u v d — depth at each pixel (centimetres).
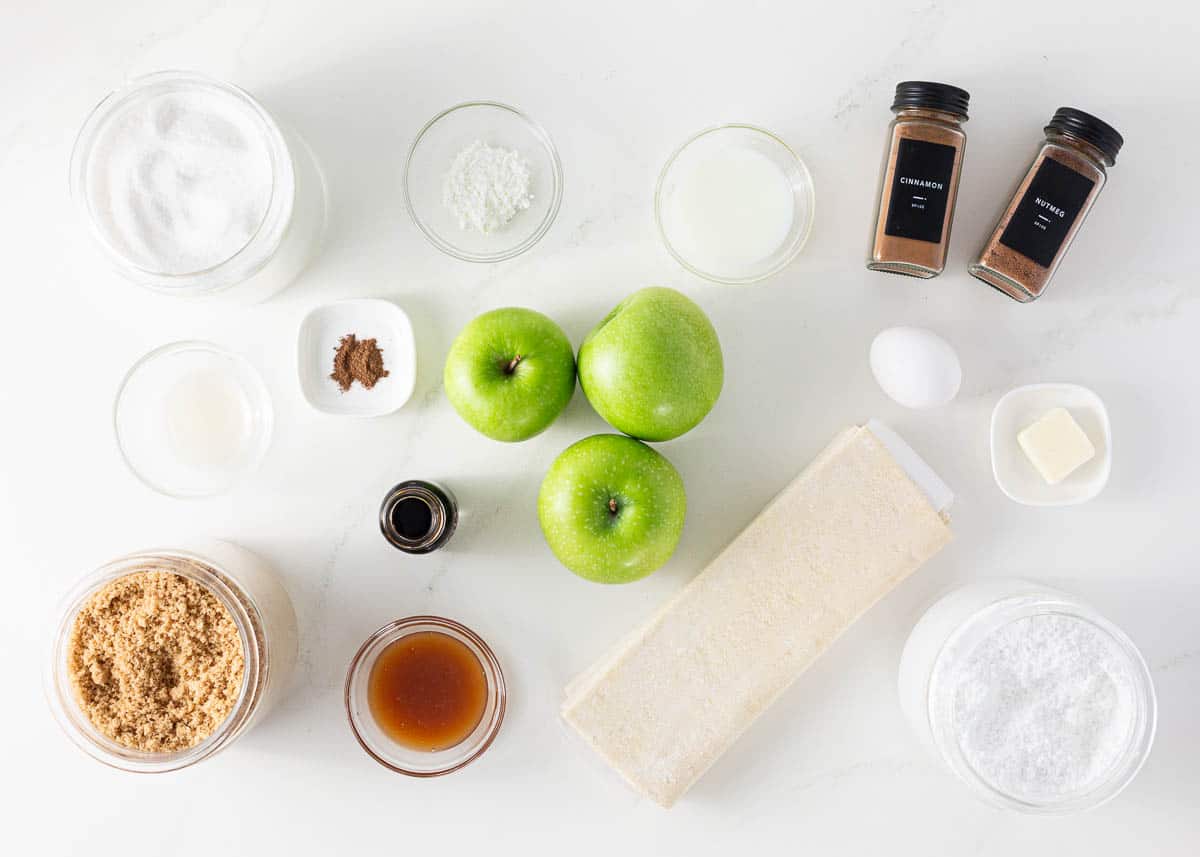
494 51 69
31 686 69
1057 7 69
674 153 68
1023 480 69
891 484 66
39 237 69
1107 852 69
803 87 69
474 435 69
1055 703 63
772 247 69
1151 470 69
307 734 69
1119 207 69
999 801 63
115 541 69
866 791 69
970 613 65
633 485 62
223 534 69
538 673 69
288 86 69
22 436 69
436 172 69
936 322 69
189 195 65
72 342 69
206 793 69
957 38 69
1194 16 69
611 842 69
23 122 69
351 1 69
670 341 60
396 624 66
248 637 62
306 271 69
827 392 69
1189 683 69
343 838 69
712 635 66
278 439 69
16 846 69
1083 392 68
